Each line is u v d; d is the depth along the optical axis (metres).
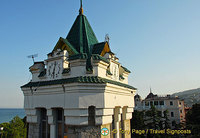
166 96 60.75
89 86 9.95
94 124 10.04
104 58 11.98
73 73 10.92
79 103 9.71
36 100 12.07
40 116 12.34
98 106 9.95
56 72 11.86
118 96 12.44
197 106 43.72
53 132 11.04
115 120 12.65
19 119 49.00
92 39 14.95
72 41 14.22
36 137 12.02
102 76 11.31
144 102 59.47
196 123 41.38
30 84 12.80
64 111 10.39
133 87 15.75
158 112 47.28
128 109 14.55
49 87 11.19
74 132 9.97
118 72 14.27
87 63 11.66
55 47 13.65
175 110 54.75
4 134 44.53
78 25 15.05
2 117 196.38
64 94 10.55
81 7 16.19
